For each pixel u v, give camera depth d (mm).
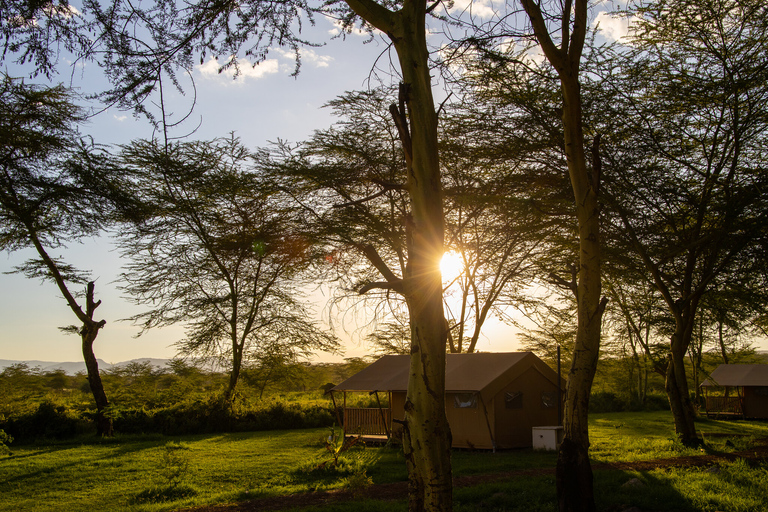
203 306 28359
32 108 18531
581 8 9062
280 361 30406
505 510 8914
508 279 26688
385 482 12078
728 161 15938
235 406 26938
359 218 21141
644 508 8758
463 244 21766
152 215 24656
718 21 14547
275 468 14359
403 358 22234
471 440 18328
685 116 15531
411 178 6105
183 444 20172
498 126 16375
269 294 29688
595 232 9305
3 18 6281
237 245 21766
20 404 23688
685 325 16875
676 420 16953
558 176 16000
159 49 6688
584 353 9023
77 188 20297
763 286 16281
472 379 18500
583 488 8508
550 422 19547
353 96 20625
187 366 34094
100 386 23609
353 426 21047
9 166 18625
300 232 21203
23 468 15086
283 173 20984
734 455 14656
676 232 16078
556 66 9109
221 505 10195
